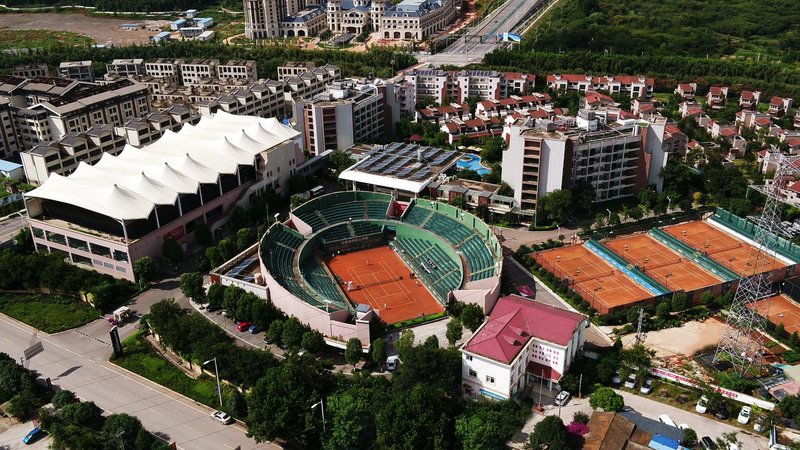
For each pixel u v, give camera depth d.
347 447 178.88
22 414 198.75
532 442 176.75
